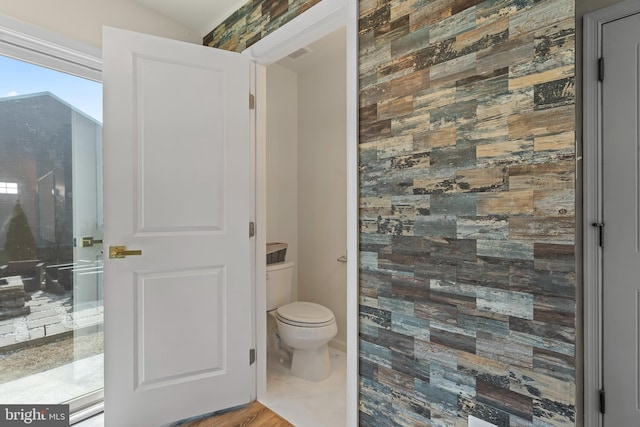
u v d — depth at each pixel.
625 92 0.79
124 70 1.58
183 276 1.71
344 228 2.63
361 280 1.38
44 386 1.69
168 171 1.67
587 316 0.86
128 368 1.59
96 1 1.80
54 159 1.73
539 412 0.94
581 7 0.85
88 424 1.71
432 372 1.17
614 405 0.82
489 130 1.02
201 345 1.75
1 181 1.57
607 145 0.82
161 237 1.66
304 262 2.91
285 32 1.68
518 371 0.98
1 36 1.53
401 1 1.23
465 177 1.08
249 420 1.74
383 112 1.29
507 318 1.00
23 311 1.63
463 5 1.07
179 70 1.70
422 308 1.19
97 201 1.88
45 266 1.70
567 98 0.88
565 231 0.88
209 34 2.23
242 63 1.87
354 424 1.39
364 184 1.36
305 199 2.91
